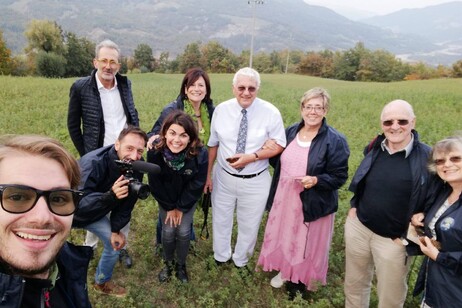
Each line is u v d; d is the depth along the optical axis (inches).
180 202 143.2
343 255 182.1
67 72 2388.0
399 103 110.0
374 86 1238.3
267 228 156.3
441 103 687.1
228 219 164.9
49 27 2271.2
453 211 98.9
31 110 442.9
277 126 149.1
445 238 98.7
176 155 130.7
